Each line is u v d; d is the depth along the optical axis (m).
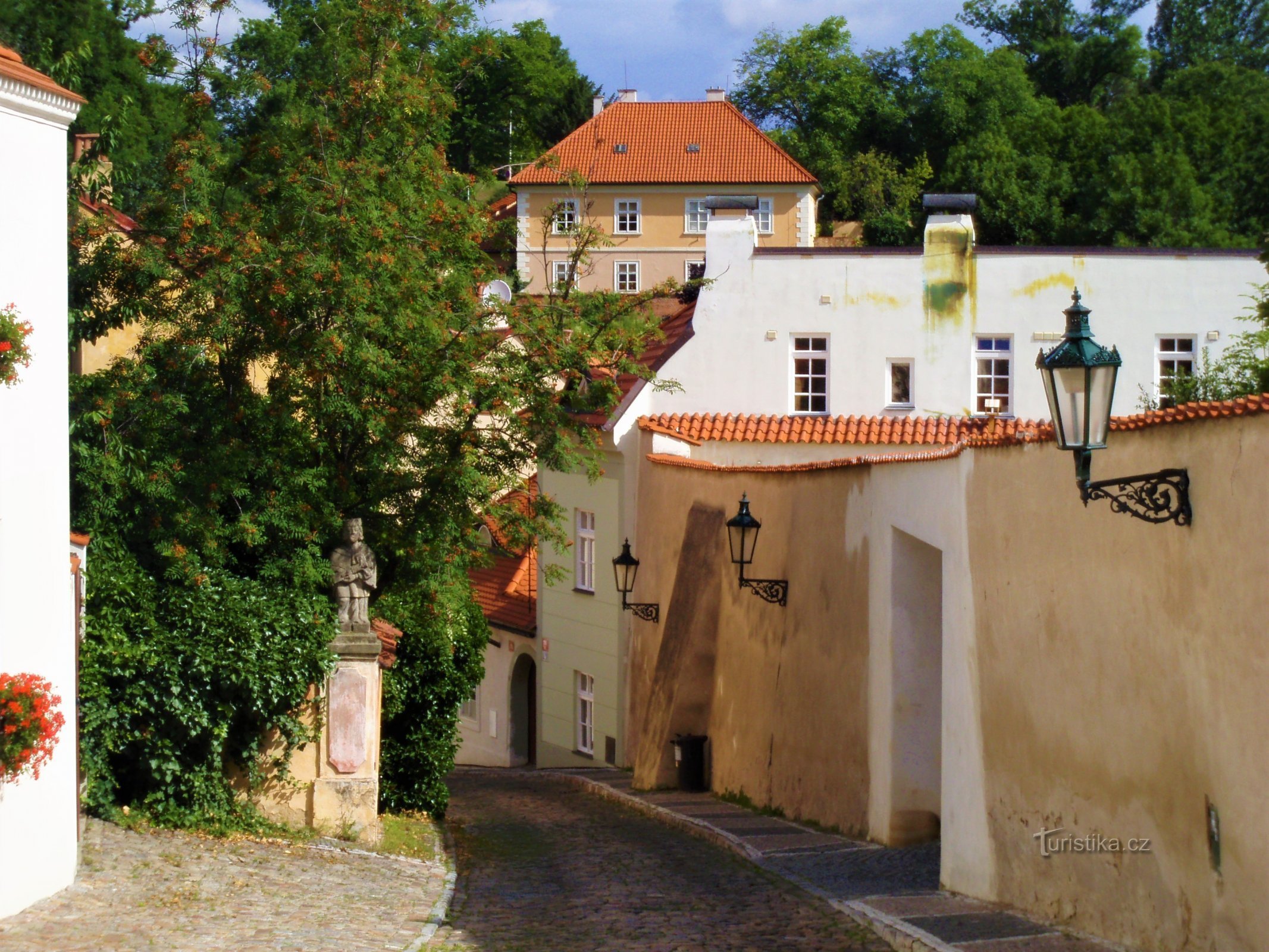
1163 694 8.96
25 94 10.52
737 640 21.45
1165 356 28.83
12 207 10.52
